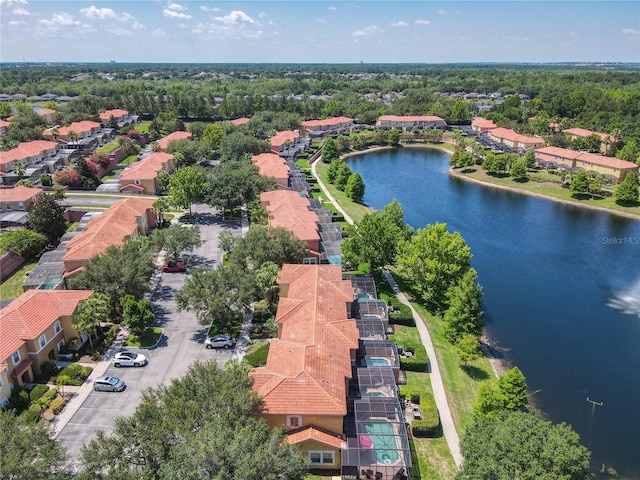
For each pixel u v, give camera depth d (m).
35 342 51.28
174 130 180.00
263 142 146.62
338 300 59.66
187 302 58.97
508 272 89.44
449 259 70.19
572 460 32.31
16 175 121.75
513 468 32.72
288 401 41.56
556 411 55.06
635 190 122.06
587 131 182.50
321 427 42.06
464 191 141.25
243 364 44.88
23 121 166.12
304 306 56.34
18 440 31.84
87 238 73.81
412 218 118.06
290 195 97.31
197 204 112.06
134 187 113.31
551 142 172.38
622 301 79.38
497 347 66.62
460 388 55.34
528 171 153.00
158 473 31.27
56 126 179.75
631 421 53.91
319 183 137.00
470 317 61.16
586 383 59.81
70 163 140.25
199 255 83.25
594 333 70.31
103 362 55.25
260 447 31.84
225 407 36.00
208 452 30.05
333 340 50.62
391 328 64.56
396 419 43.78
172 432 33.75
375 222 74.94
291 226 78.75
